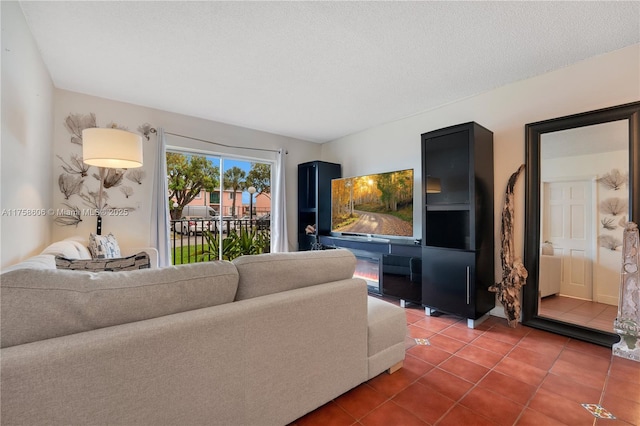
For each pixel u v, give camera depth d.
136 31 1.98
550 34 2.02
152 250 3.03
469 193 2.63
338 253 1.62
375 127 4.22
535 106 2.66
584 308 2.35
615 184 2.22
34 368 0.75
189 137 3.77
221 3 1.71
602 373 1.82
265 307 1.20
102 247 2.37
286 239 4.60
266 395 1.21
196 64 2.44
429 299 2.92
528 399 1.56
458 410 1.48
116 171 3.24
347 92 3.01
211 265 1.18
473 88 2.92
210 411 1.06
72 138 2.99
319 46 2.17
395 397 1.58
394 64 2.43
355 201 4.02
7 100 1.55
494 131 2.93
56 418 0.78
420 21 1.88
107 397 0.86
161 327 0.95
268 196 4.72
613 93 2.26
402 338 1.86
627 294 2.07
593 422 1.39
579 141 2.41
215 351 1.06
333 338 1.46
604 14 1.80
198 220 4.04
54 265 1.43
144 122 3.42
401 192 3.46
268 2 1.71
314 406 1.39
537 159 2.62
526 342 2.29
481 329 2.56
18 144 1.75
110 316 0.91
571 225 2.44
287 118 3.86
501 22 1.89
